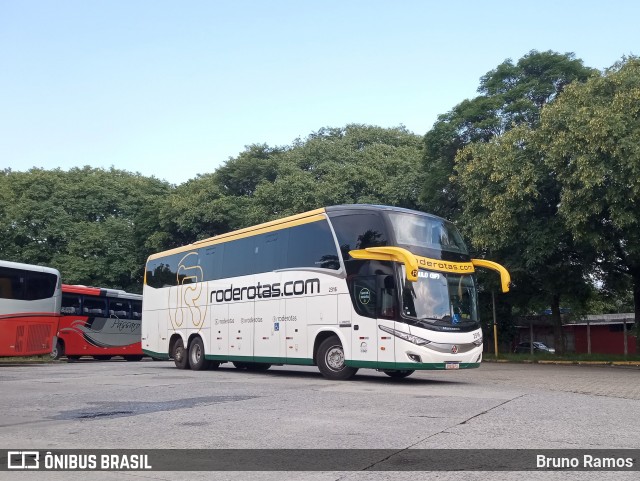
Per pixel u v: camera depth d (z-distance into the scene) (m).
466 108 32.53
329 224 16.58
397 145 48.44
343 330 15.73
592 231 23.83
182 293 22.08
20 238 47.12
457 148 32.34
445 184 32.44
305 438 7.93
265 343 18.05
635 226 23.19
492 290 31.20
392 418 9.33
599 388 14.55
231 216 43.41
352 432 8.27
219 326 20.06
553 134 24.45
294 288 17.30
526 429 8.38
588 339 39.16
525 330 43.44
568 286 28.62
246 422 9.11
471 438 7.81
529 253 26.14
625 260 27.05
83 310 32.84
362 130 49.44
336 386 14.23
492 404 10.82
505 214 25.75
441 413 9.80
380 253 15.08
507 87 32.62
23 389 13.90
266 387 13.95
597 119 22.28
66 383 15.32
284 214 39.56
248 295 18.94
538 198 25.92
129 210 49.62
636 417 9.42
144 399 11.89
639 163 21.58
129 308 34.97
